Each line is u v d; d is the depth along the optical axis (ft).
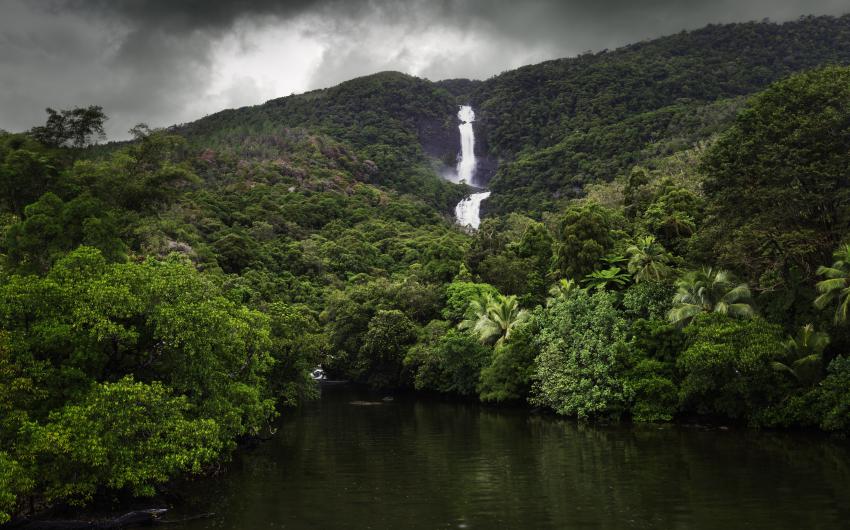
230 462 88.48
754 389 102.32
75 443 53.67
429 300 208.23
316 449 99.04
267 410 97.55
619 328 126.52
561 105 626.23
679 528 52.29
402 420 135.03
